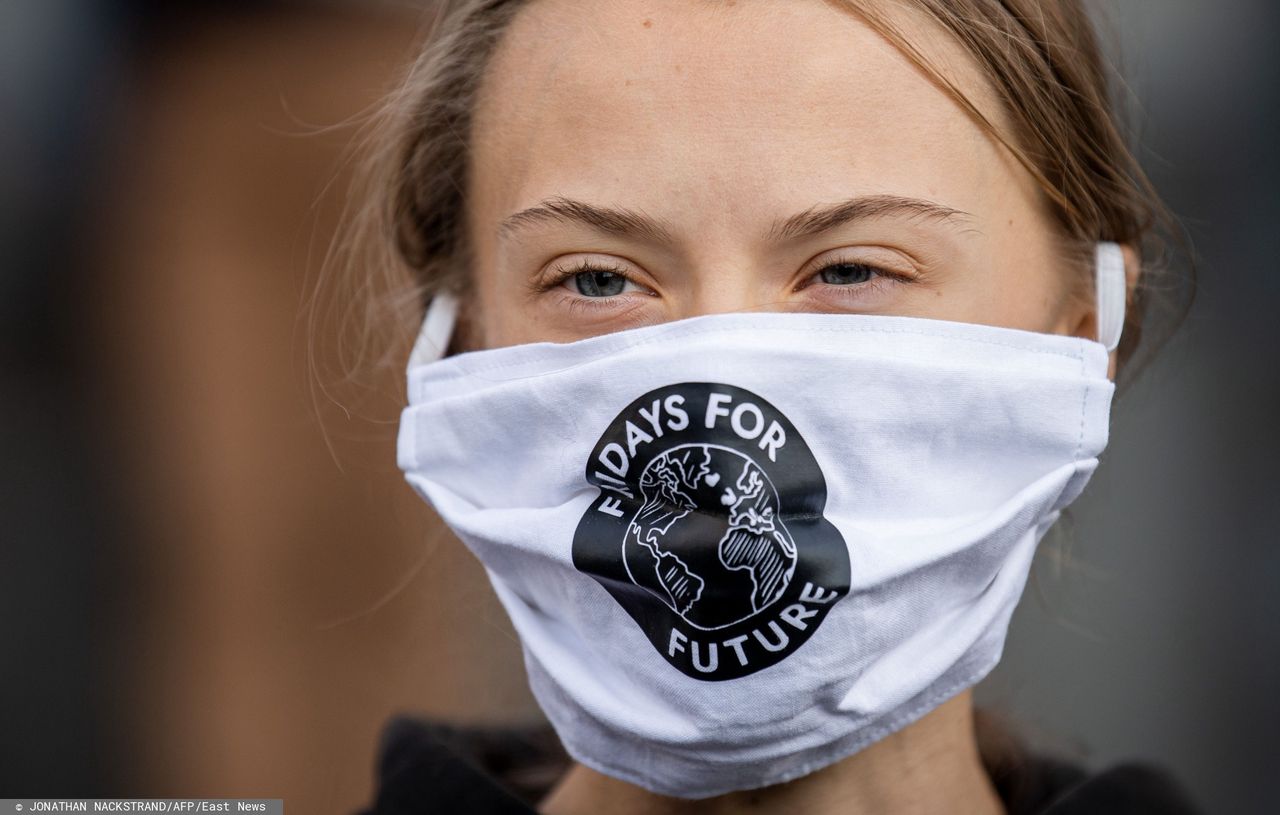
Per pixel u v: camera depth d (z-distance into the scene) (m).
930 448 4.22
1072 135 4.68
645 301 4.34
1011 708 7.26
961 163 4.21
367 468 8.98
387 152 5.70
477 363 4.60
